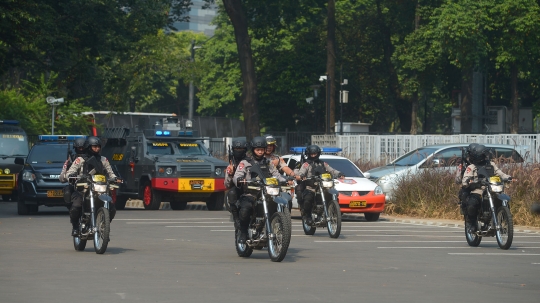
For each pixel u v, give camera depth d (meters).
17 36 72.00
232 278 22.34
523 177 45.84
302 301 18.58
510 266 26.00
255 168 26.81
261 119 134.88
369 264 26.00
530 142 64.69
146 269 24.14
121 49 86.50
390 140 72.25
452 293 20.05
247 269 24.38
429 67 108.62
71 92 87.38
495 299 19.19
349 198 45.16
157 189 53.44
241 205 26.94
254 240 26.80
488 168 32.44
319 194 36.09
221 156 75.25
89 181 28.56
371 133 88.44
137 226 40.78
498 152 54.56
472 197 32.19
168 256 27.67
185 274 23.08
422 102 155.75
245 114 98.00
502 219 31.66
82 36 83.62
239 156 27.59
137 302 18.22
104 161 29.27
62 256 27.39
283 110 136.62
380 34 131.12
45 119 88.94
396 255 28.83
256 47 141.12
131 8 89.06
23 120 86.12
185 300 18.55
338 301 18.62
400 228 41.69
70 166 29.12
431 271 24.44
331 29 110.19
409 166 53.94
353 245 32.41
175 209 57.44
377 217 46.97
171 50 121.94
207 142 82.25
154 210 54.19
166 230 38.50
